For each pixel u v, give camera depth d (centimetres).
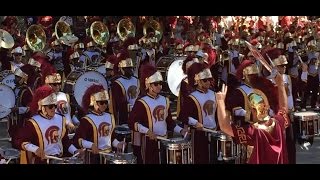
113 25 2080
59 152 710
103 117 747
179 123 841
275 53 827
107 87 1157
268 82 625
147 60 1449
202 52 1363
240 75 805
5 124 1360
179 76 1400
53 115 700
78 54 1434
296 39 1964
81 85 1132
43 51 1538
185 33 2342
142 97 804
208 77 828
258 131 580
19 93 1031
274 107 621
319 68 1513
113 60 1205
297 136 845
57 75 882
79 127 741
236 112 766
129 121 800
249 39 1862
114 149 766
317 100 1530
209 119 834
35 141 690
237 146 791
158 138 780
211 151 819
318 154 1084
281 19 2664
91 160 739
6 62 1433
